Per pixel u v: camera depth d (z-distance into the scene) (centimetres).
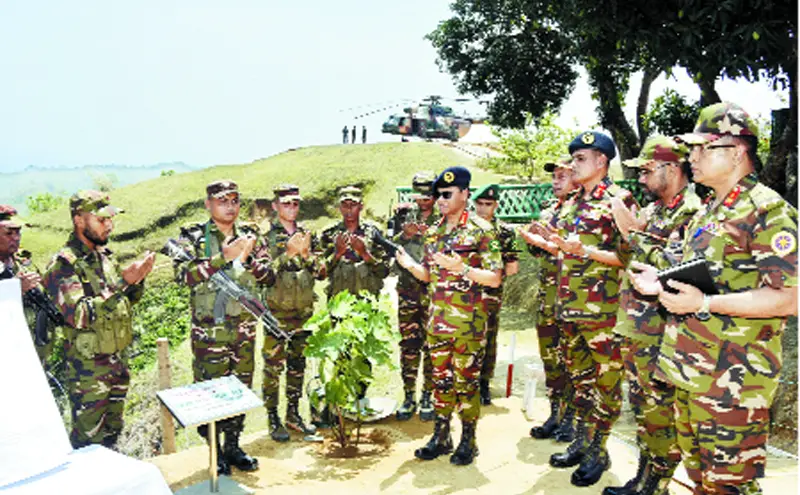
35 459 232
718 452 312
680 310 299
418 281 624
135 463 245
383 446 557
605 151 466
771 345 299
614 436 568
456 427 600
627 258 447
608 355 463
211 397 434
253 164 2667
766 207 287
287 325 569
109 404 479
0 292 250
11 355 241
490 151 2691
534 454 530
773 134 1187
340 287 619
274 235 569
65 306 443
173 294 1714
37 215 2238
